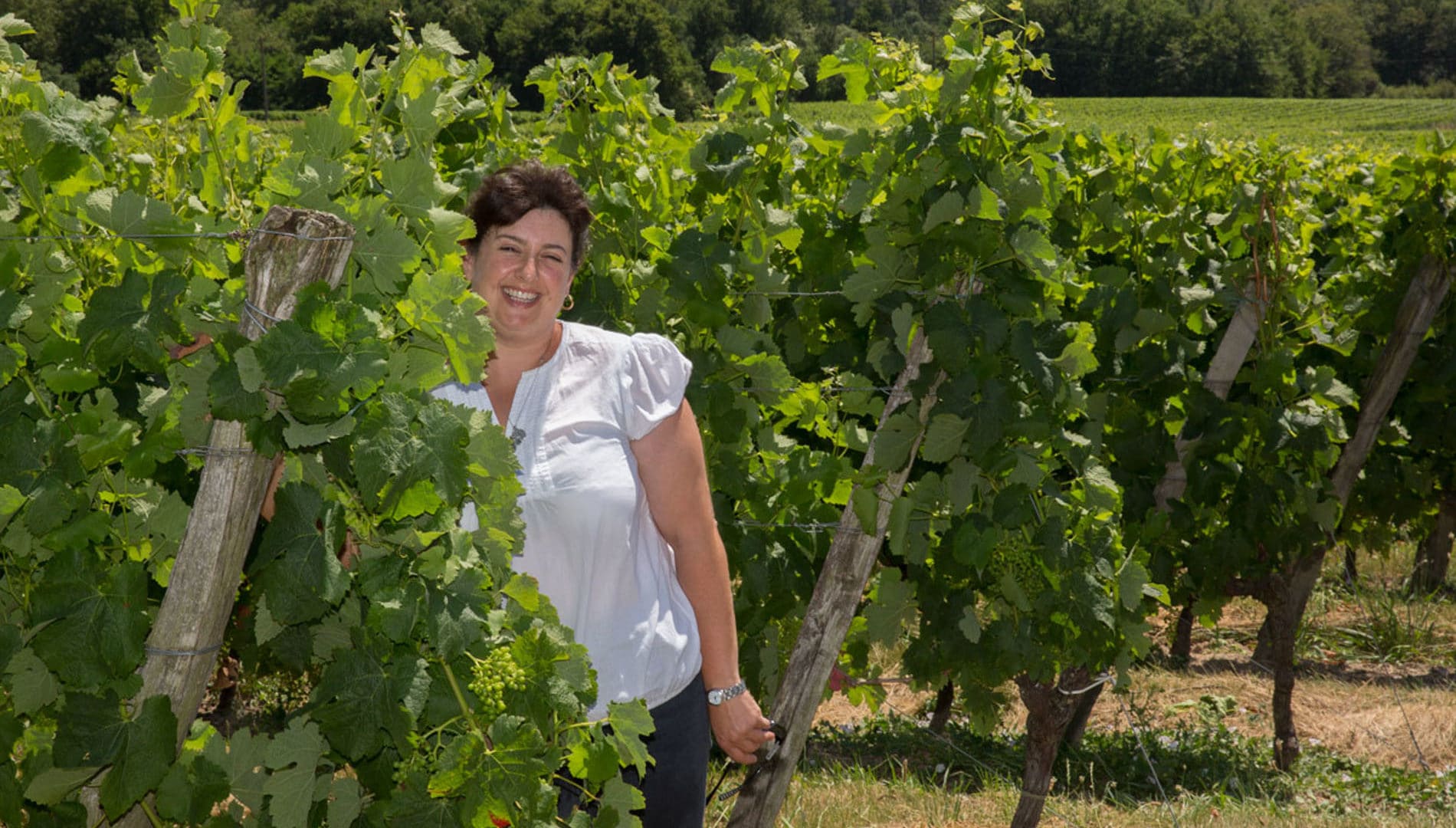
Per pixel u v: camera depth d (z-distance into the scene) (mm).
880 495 3859
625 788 2209
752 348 4121
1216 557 5934
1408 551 10773
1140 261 5883
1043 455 4168
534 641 2045
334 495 2051
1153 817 5352
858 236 4871
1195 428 5770
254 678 3936
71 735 1996
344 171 2189
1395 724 6793
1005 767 6156
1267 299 5969
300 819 2057
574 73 4730
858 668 4434
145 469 2107
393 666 1992
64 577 2025
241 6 85812
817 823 5039
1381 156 11000
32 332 2266
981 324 3701
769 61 4418
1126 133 6328
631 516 2451
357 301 2102
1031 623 4164
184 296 2176
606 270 4230
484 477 2137
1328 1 145875
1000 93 3812
